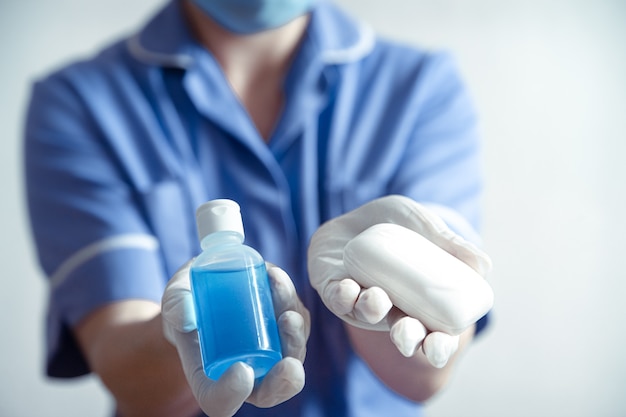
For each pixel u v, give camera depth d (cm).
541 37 152
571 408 147
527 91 151
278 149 97
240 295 55
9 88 154
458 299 54
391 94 101
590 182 149
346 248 59
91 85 100
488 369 148
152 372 74
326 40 102
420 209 64
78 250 92
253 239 94
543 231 149
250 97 103
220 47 102
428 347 54
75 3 155
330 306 57
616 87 150
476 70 152
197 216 59
